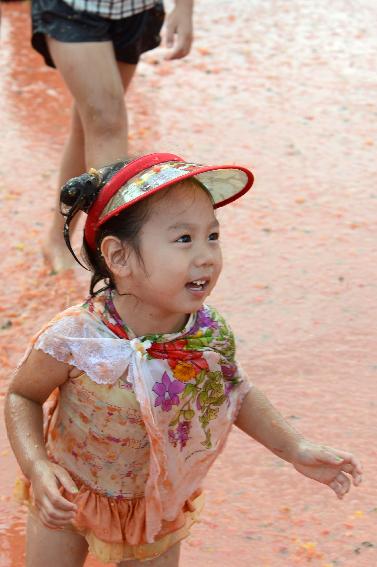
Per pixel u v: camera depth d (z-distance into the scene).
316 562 5.98
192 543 6.14
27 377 4.85
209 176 4.96
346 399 7.42
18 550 6.19
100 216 4.74
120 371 4.71
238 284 8.91
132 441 4.87
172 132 11.95
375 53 14.34
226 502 6.49
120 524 5.03
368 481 6.64
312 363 7.82
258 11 16.02
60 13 8.09
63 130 12.20
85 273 9.23
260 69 13.87
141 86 13.34
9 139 11.95
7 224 10.08
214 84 13.41
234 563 5.99
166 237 4.58
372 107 12.63
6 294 8.93
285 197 10.44
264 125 12.14
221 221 9.98
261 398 5.16
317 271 9.09
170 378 4.77
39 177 11.05
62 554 5.19
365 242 9.57
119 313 4.83
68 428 4.96
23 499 5.17
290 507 6.44
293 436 5.05
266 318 8.41
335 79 13.48
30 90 13.36
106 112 8.09
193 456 5.03
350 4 16.23
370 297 8.67
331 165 11.12
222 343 4.92
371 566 5.94
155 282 4.62
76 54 8.04
